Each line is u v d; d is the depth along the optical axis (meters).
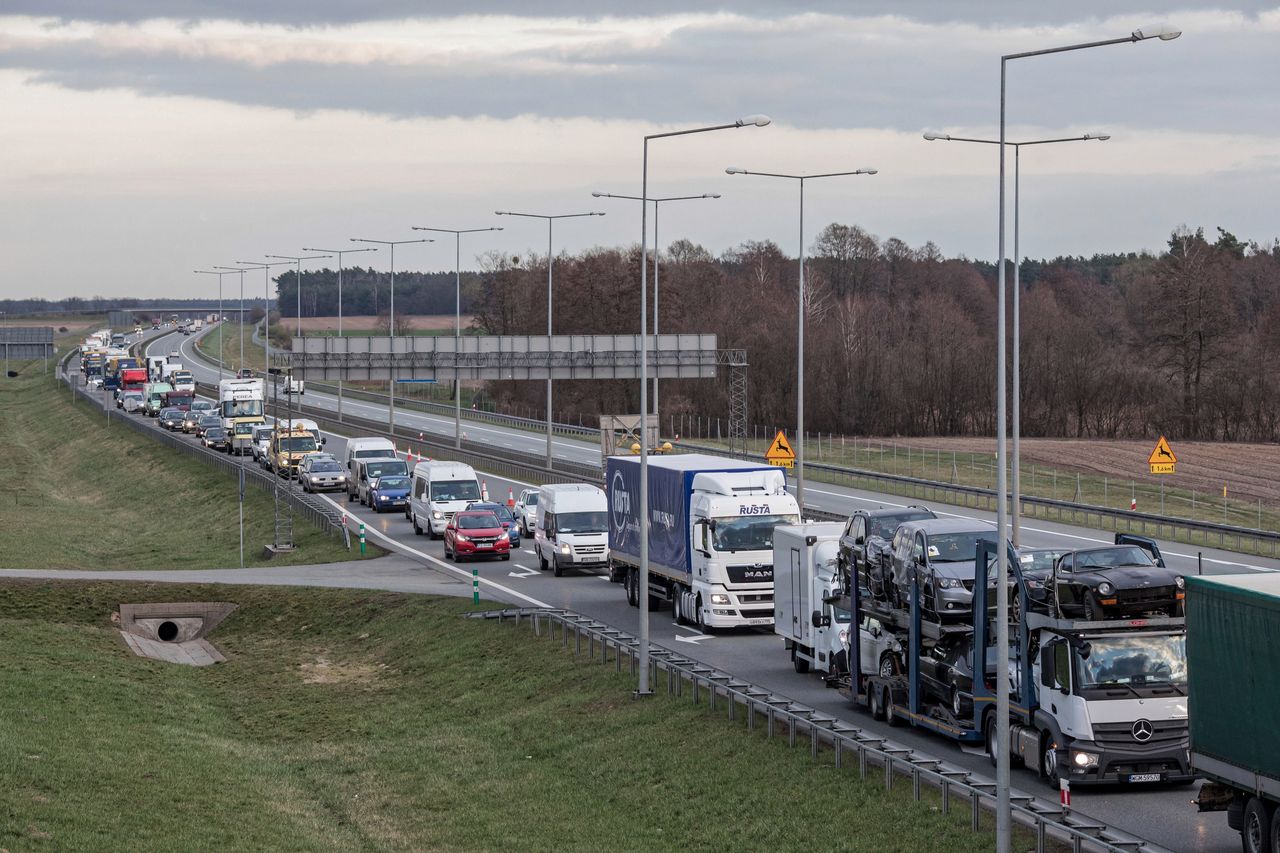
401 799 65.38
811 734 60.56
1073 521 136.12
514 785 64.94
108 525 182.00
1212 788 45.44
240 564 135.88
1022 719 54.12
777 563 77.50
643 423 73.62
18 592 110.00
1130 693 50.88
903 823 50.16
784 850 51.16
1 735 69.69
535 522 136.00
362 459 168.38
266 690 90.50
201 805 62.72
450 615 98.25
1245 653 43.19
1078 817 46.22
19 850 53.47
